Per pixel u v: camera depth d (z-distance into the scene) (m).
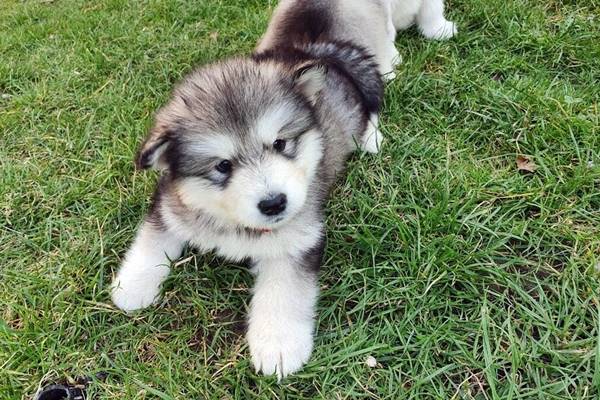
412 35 0.96
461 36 0.91
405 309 0.62
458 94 0.83
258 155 0.57
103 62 0.94
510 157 0.76
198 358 0.61
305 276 0.62
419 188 0.72
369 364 0.59
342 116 0.74
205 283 0.67
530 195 0.70
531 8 0.94
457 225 0.68
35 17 1.11
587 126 0.75
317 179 0.65
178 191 0.60
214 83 0.60
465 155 0.77
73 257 0.69
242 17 1.02
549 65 0.87
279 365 0.59
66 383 0.60
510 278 0.63
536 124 0.77
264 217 0.57
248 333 0.61
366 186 0.74
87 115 0.86
